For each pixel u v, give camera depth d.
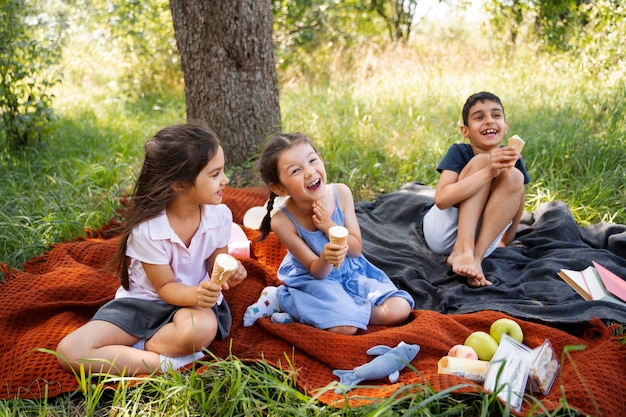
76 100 8.69
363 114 6.17
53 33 5.89
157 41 9.12
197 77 4.76
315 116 5.82
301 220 2.82
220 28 4.61
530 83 6.80
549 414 1.96
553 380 2.22
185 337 2.37
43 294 2.86
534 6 8.34
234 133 4.80
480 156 3.22
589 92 6.13
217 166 2.47
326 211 2.73
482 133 3.28
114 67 9.58
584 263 3.15
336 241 2.49
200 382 2.29
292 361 2.44
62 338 2.53
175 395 2.19
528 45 8.53
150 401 2.21
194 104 4.85
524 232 3.63
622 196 4.00
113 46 9.30
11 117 5.61
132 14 8.95
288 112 6.39
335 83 7.89
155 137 2.48
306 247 2.77
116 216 4.08
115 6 8.95
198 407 2.20
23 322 2.75
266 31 4.77
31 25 5.75
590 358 2.28
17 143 5.73
